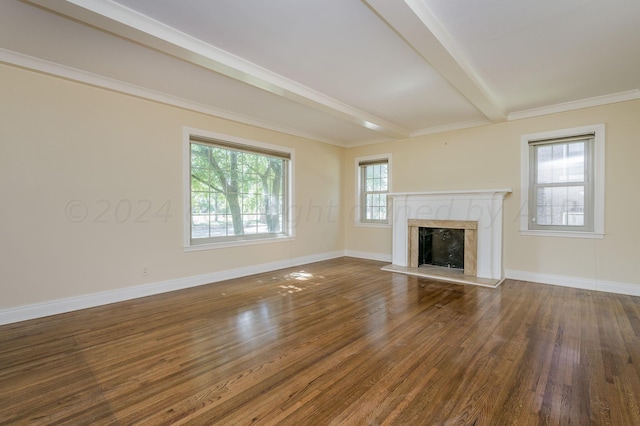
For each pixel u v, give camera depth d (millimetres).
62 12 2039
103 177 3453
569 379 1969
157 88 3637
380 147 6211
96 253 3416
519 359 2225
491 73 3242
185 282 4160
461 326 2830
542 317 3053
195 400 1774
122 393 1839
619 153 3842
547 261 4363
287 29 2441
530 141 4484
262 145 5074
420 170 5641
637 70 3184
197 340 2553
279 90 3396
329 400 1772
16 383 1936
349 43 2648
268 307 3369
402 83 3496
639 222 3742
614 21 2346
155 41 2408
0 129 2850
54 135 3133
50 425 1575
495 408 1693
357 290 4035
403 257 5461
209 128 4367
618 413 1646
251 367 2133
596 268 4016
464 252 4793
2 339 2557
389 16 2090
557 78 3373
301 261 5828
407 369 2102
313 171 6027
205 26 2396
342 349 2395
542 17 2297
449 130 5250
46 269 3105
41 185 3066
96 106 3393
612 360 2205
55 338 2582
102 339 2564
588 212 4129
